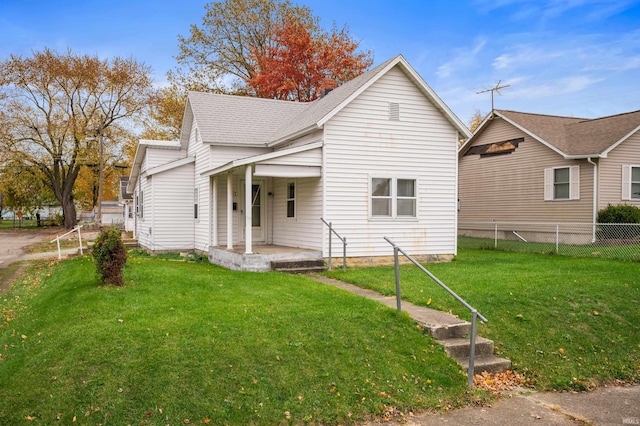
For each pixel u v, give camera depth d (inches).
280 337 272.7
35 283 521.3
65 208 1621.6
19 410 205.2
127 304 329.1
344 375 245.8
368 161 566.3
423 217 596.1
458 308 345.4
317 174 545.0
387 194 578.9
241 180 667.4
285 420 212.4
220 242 662.5
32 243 1114.7
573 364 293.7
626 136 748.6
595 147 757.9
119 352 243.9
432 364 268.2
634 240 700.7
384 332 293.0
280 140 616.1
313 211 565.6
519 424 222.2
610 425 223.6
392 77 577.3
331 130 547.5
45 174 1625.2
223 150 650.8
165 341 257.3
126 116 1556.3
